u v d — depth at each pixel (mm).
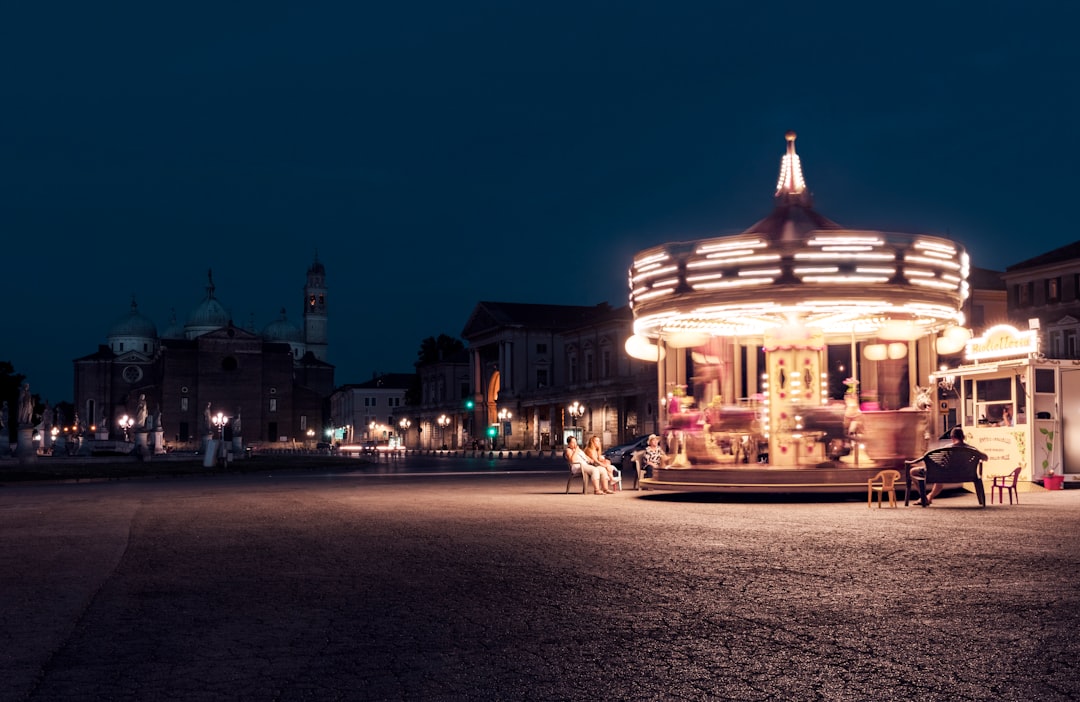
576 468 25609
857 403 24391
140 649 7559
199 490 29500
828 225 23281
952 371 26156
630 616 8516
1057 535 14117
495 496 24734
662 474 24141
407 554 12852
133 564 12375
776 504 20812
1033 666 6637
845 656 6977
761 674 6535
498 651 7312
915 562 11438
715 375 26938
